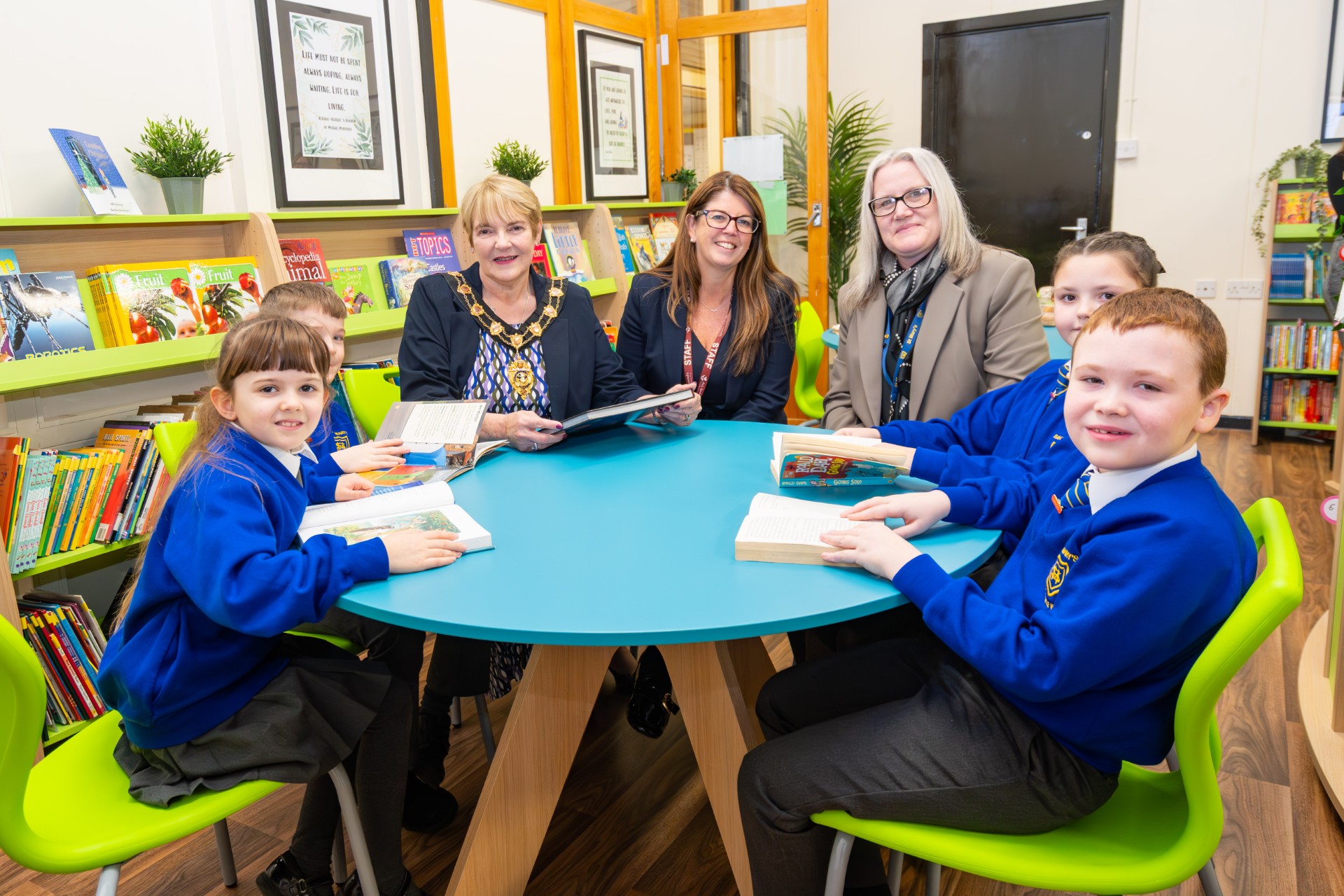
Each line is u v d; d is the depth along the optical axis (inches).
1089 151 219.1
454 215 141.1
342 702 51.2
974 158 232.1
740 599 43.6
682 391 79.0
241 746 47.1
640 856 68.6
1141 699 40.3
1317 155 191.5
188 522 46.7
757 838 46.5
